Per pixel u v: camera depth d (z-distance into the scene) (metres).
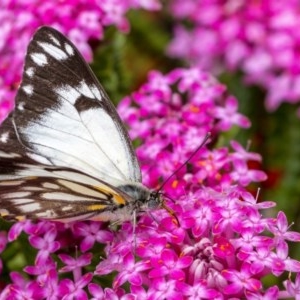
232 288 0.25
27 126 0.26
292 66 0.32
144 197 0.26
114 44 0.31
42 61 0.26
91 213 0.26
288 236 0.26
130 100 0.30
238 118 0.29
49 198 0.26
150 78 0.30
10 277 0.28
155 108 0.29
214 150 0.28
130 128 0.29
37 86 0.26
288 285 0.25
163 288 0.25
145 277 0.26
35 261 0.27
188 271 0.25
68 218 0.26
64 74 0.26
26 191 0.26
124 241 0.26
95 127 0.26
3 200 0.26
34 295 0.26
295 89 0.32
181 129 0.28
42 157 0.26
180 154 0.28
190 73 0.30
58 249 0.27
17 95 0.26
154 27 0.37
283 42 0.32
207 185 0.27
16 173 0.25
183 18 0.37
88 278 0.26
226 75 0.34
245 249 0.25
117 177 0.26
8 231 0.28
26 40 0.30
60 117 0.26
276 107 0.33
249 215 0.26
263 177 0.28
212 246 0.25
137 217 0.26
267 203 0.26
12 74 0.30
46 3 0.30
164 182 0.27
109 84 0.31
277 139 0.33
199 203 0.26
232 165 0.28
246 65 0.33
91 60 0.30
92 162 0.26
